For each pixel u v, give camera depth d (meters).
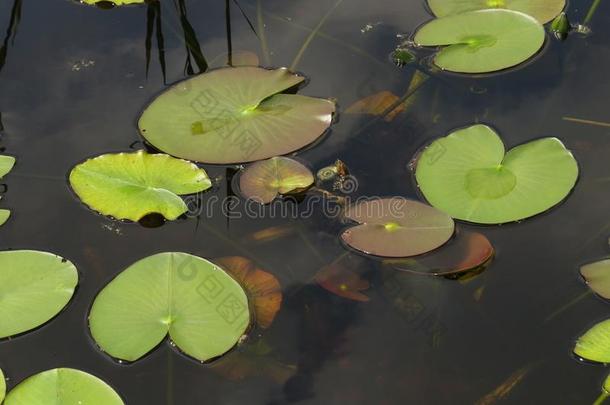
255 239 1.81
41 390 1.53
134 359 1.58
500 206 1.83
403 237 1.77
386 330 1.63
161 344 1.61
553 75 2.18
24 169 1.97
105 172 1.93
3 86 2.19
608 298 1.66
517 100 2.11
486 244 1.75
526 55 2.22
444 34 2.30
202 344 1.60
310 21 2.41
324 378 1.55
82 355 1.60
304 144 2.00
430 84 2.17
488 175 1.89
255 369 1.57
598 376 1.53
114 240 1.82
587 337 1.58
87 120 2.09
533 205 1.83
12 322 1.65
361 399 1.52
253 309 1.66
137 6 2.45
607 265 1.71
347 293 1.69
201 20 2.41
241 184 1.92
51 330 1.65
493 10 2.35
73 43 2.33
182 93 2.12
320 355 1.59
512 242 1.77
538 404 1.50
